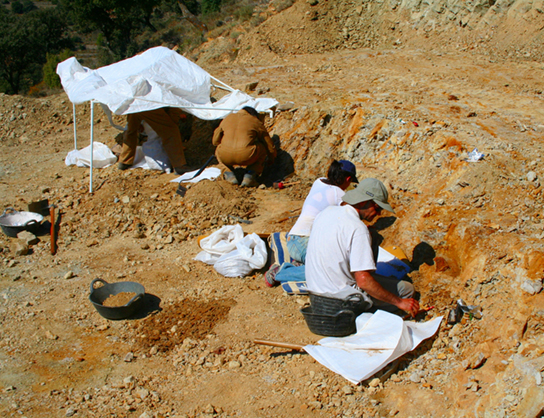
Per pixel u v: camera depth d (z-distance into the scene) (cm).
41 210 650
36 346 392
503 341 305
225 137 663
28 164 849
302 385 330
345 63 1092
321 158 704
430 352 339
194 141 848
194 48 1827
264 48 1323
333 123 717
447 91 794
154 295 459
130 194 668
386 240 488
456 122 616
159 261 525
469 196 463
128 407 321
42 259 540
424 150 583
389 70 977
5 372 361
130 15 4100
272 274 460
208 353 372
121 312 416
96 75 754
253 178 686
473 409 274
